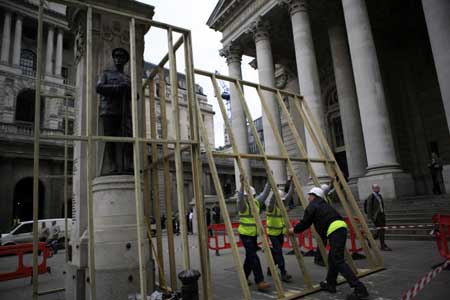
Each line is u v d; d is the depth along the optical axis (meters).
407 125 19.52
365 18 14.50
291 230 4.97
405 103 19.75
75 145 5.62
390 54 20.70
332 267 4.67
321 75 24.47
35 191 3.25
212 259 9.19
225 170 35.62
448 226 5.72
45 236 17.38
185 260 4.02
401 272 5.50
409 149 19.27
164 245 13.62
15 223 24.62
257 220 4.75
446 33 11.33
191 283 3.42
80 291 4.42
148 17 6.25
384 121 13.47
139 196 3.77
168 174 5.40
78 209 4.93
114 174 4.93
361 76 13.97
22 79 30.39
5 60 29.94
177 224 22.52
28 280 8.17
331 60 23.73
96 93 5.39
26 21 32.69
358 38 14.27
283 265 5.62
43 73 32.50
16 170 26.28
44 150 27.25
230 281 5.92
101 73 5.47
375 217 8.12
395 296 4.19
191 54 4.91
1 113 28.59
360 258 7.12
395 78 20.33
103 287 4.25
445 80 11.19
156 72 5.79
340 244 4.43
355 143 18.17
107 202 4.62
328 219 4.65
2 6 30.45
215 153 4.83
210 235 16.61
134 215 4.74
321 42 23.95
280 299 4.36
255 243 5.36
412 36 20.00
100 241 4.44
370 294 4.34
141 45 6.19
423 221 9.52
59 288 6.47
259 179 39.66
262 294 4.87
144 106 6.01
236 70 22.77
